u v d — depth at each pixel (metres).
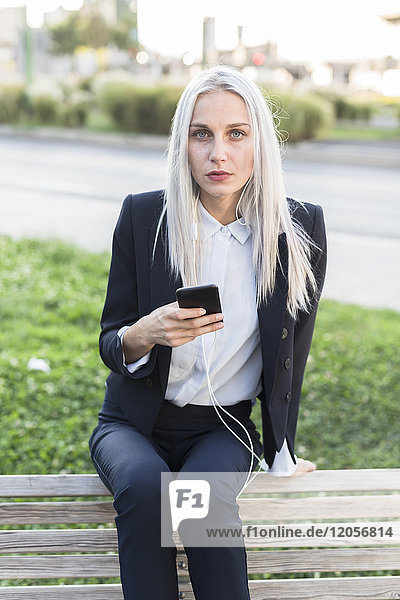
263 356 2.18
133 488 1.89
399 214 10.70
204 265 2.20
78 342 5.33
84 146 19.09
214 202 2.20
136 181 13.21
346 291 7.22
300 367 2.38
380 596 2.27
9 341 5.29
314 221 2.29
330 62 31.27
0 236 8.56
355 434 4.14
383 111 26.67
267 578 2.98
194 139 2.11
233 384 2.24
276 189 2.14
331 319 6.01
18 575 2.22
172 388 2.20
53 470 3.62
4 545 2.23
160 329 1.97
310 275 2.24
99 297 6.55
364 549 2.29
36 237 8.43
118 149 18.56
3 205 10.88
